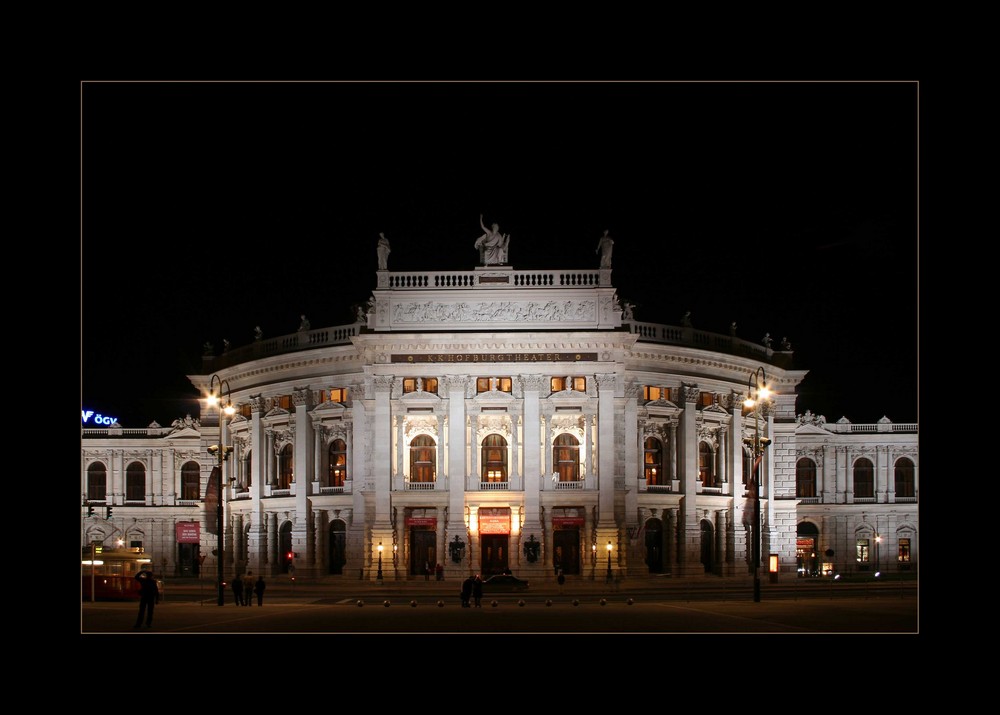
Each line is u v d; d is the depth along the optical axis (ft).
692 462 340.59
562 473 319.27
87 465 408.05
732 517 354.13
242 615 197.77
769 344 383.24
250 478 368.48
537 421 314.96
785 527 377.09
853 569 391.04
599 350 314.35
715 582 316.19
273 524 355.77
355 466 329.11
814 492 394.11
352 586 299.38
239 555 372.38
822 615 189.98
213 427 386.93
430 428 320.09
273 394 358.84
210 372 390.21
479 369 316.19
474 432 316.81
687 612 199.62
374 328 318.86
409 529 319.27
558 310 316.60
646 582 307.37
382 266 319.88
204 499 362.33
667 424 339.16
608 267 317.01
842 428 395.34
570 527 315.17
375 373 317.42
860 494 395.75
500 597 258.98
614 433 314.35
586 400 314.96
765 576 357.82
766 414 374.22
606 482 311.88
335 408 337.52
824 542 392.06
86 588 262.67
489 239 321.11
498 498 314.14
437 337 313.73
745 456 365.40
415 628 167.32
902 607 212.23
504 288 317.01
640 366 330.75
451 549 312.29
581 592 274.98
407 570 317.42
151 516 402.93
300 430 345.72
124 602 255.29
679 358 339.77
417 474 321.73
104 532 403.34
